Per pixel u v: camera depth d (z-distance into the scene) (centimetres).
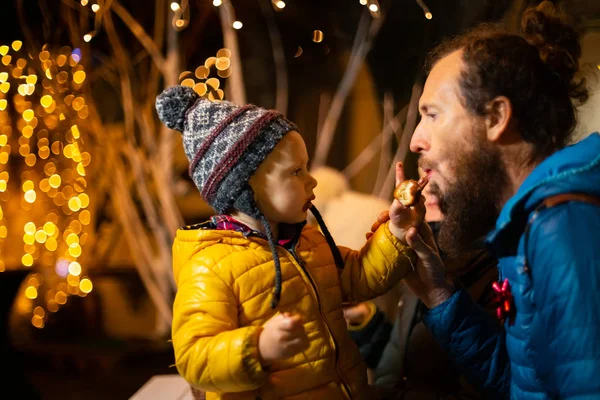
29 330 351
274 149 111
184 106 118
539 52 105
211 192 113
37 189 352
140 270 308
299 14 290
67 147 298
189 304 106
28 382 332
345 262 129
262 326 106
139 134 321
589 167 90
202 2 284
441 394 140
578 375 81
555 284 85
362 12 283
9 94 350
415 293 128
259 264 111
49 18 304
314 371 111
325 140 283
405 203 115
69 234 329
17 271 356
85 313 359
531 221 90
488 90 103
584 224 85
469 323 122
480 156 105
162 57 291
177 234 119
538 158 104
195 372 101
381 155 293
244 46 304
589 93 127
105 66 310
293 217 115
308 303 113
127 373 340
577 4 213
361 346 160
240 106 117
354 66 275
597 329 81
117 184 303
